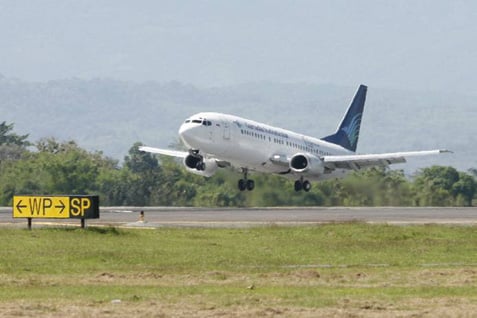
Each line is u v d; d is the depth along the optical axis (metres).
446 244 131.25
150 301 82.31
